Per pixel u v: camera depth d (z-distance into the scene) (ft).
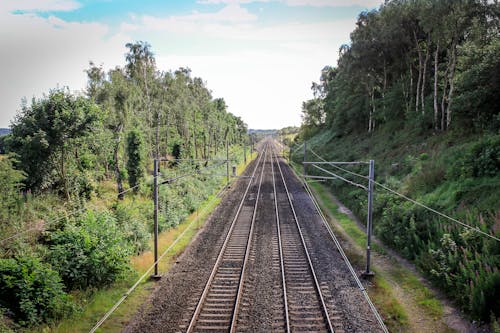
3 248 41.96
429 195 59.47
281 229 72.64
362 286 45.06
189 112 138.72
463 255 41.11
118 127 78.38
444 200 54.90
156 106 110.42
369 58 125.39
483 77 66.54
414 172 73.00
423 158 77.41
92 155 75.10
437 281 43.57
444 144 75.10
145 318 38.04
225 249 60.80
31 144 54.65
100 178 85.51
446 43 83.20
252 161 229.66
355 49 123.24
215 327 35.55
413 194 64.69
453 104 73.92
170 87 118.73
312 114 261.85
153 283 47.37
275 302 41.06
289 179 145.79
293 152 237.04
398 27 104.01
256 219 81.97
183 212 82.94
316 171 152.15
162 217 73.00
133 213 66.13
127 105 79.87
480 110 68.59
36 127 56.03
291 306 39.96
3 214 44.83
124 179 90.89
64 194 60.34
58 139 57.36
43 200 54.44
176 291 44.47
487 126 65.41
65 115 57.00
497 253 38.70
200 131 162.71
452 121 82.43
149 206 72.84
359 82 144.77
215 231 72.08
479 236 42.04
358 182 97.66
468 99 68.44
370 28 117.50
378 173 90.27
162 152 140.26
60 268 42.24
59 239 45.55
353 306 39.99
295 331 34.81
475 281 36.76
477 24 73.05
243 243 63.98
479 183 51.57
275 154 297.94
